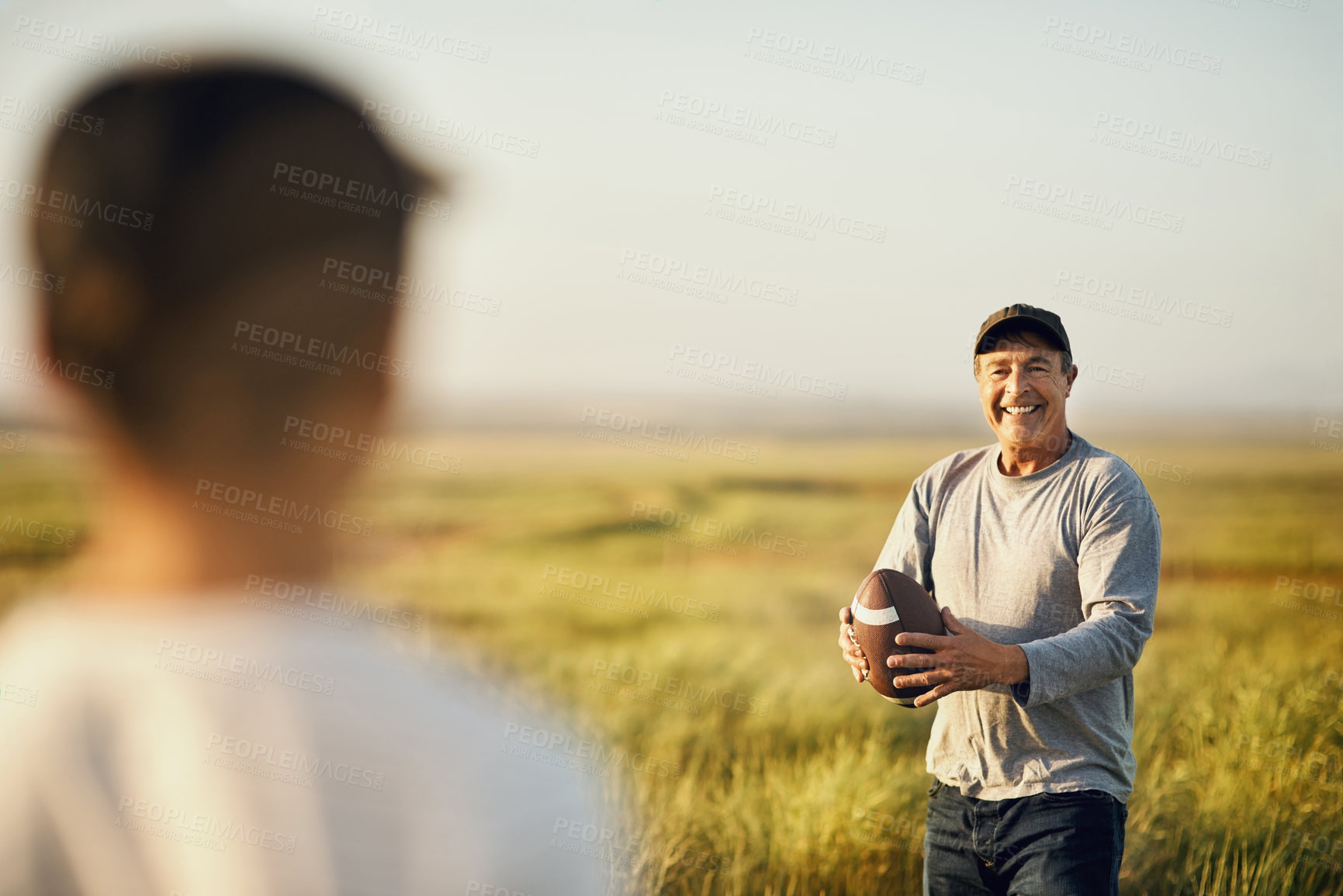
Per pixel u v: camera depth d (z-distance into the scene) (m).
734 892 4.00
